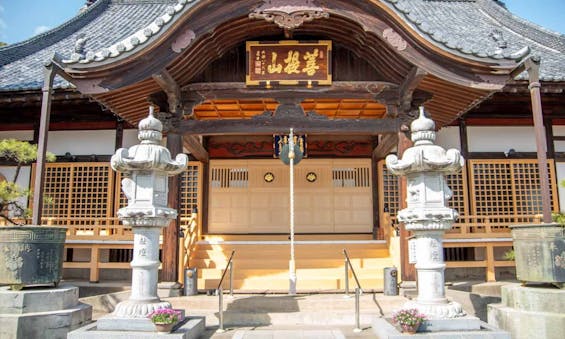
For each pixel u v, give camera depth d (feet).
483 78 25.02
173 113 28.73
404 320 17.88
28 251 20.95
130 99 28.43
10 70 42.24
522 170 40.01
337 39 28.91
